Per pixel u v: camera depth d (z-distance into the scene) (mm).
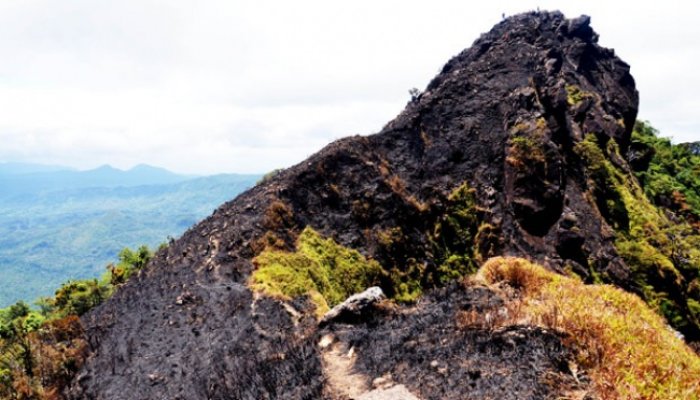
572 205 56406
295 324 24797
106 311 36344
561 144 62062
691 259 56344
